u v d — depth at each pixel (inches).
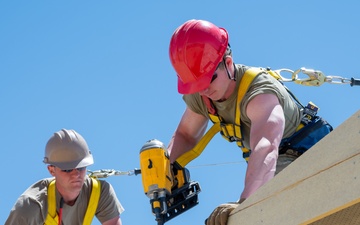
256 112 212.8
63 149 220.1
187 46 219.9
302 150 229.3
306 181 137.8
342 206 127.4
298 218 138.6
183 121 250.1
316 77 241.3
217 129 244.2
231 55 223.1
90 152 226.2
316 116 232.7
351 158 126.3
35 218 215.5
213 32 221.3
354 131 126.0
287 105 222.8
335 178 129.8
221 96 221.8
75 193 219.9
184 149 249.9
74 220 225.8
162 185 228.1
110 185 231.8
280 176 145.9
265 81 218.5
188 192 239.3
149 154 231.0
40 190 219.9
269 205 148.7
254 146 205.6
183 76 222.5
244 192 192.5
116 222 232.7
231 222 164.7
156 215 229.3
